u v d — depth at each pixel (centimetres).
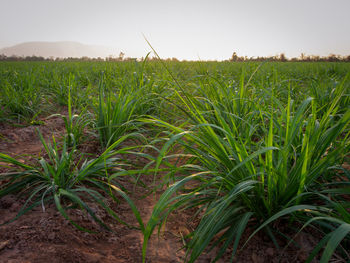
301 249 180
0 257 164
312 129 215
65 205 225
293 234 192
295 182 184
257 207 191
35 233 188
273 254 180
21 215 209
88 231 192
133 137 372
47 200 224
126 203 250
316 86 452
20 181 243
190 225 222
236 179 194
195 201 217
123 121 364
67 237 191
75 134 348
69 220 186
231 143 194
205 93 374
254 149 273
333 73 1027
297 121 193
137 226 221
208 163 219
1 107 532
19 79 727
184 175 278
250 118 296
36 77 798
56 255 171
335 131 187
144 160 330
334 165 229
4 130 441
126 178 288
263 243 189
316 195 209
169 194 153
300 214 185
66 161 251
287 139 188
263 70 884
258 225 197
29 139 410
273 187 184
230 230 189
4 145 378
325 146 199
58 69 1131
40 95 607
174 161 322
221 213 190
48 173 242
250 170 183
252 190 196
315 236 189
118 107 355
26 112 520
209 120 344
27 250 172
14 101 513
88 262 174
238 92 383
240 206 197
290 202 178
